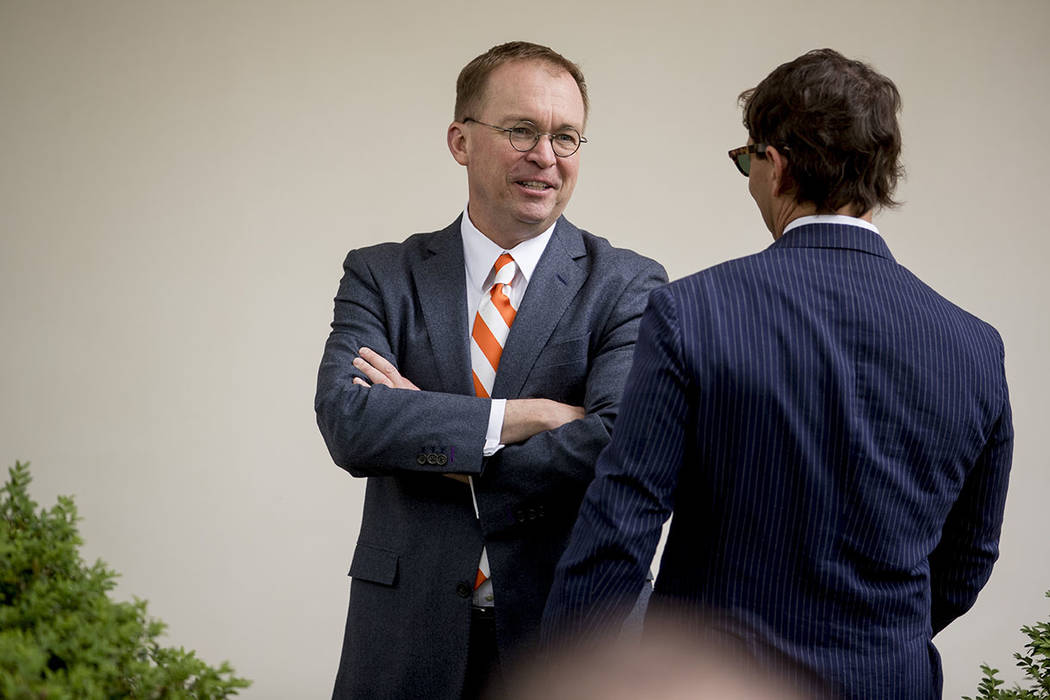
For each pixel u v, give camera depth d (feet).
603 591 13.99
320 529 41.68
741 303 13.79
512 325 19.79
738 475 13.58
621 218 42.55
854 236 14.25
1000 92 42.96
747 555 13.65
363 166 41.96
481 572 18.83
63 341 41.06
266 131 41.75
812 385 13.48
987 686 15.62
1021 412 42.93
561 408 18.89
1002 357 14.67
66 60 41.24
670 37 42.68
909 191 42.80
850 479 13.41
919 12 42.86
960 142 42.93
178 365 41.42
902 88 42.80
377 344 20.01
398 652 18.72
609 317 19.95
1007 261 43.09
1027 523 42.78
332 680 41.34
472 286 20.20
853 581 13.51
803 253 14.15
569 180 19.62
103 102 41.34
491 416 18.70
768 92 14.67
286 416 41.65
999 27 42.96
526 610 18.43
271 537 41.45
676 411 13.70
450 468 18.42
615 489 13.91
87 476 40.93
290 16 41.83
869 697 13.44
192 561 41.11
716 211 42.80
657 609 14.29
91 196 41.27
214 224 41.60
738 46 42.75
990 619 42.52
